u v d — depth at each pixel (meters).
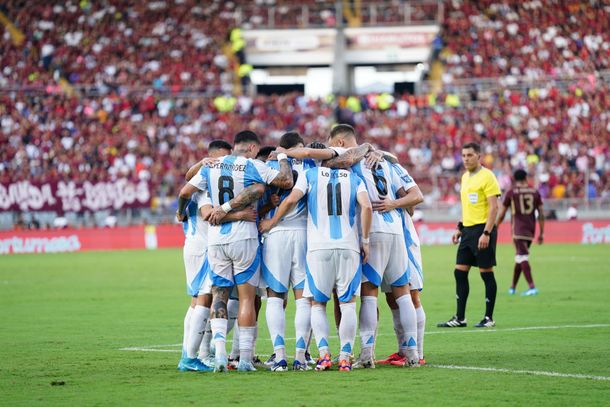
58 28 171.38
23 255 113.75
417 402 25.11
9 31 169.12
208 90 159.88
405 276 32.00
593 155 139.38
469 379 28.80
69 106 149.38
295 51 176.38
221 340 31.31
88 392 27.41
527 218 60.84
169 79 164.25
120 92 156.88
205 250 32.47
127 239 123.50
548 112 149.50
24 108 148.00
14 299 61.09
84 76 163.75
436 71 169.62
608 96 151.25
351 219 31.09
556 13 173.62
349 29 174.75
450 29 173.12
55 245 119.81
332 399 25.69
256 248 31.72
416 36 173.00
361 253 31.33
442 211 128.38
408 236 33.19
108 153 139.50
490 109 151.25
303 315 31.44
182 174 135.62
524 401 25.09
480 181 43.16
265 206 32.56
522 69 164.62
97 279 77.38
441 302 56.44
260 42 176.75
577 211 124.81
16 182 118.88
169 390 27.53
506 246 119.19
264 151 33.91
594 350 35.34
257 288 33.06
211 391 27.25
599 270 80.38
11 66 163.50
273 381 28.88
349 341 30.98
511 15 174.12
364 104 156.88
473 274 80.44
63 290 67.62
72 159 137.12
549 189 132.88
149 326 45.97
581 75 156.38
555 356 33.78
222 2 180.62
